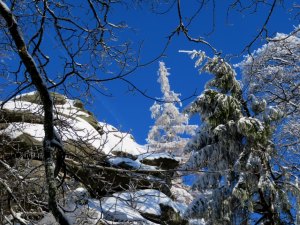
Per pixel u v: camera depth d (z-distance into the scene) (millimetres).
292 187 12305
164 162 11539
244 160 12727
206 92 13648
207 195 12781
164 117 24797
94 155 7129
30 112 7562
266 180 12156
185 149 13734
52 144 3357
